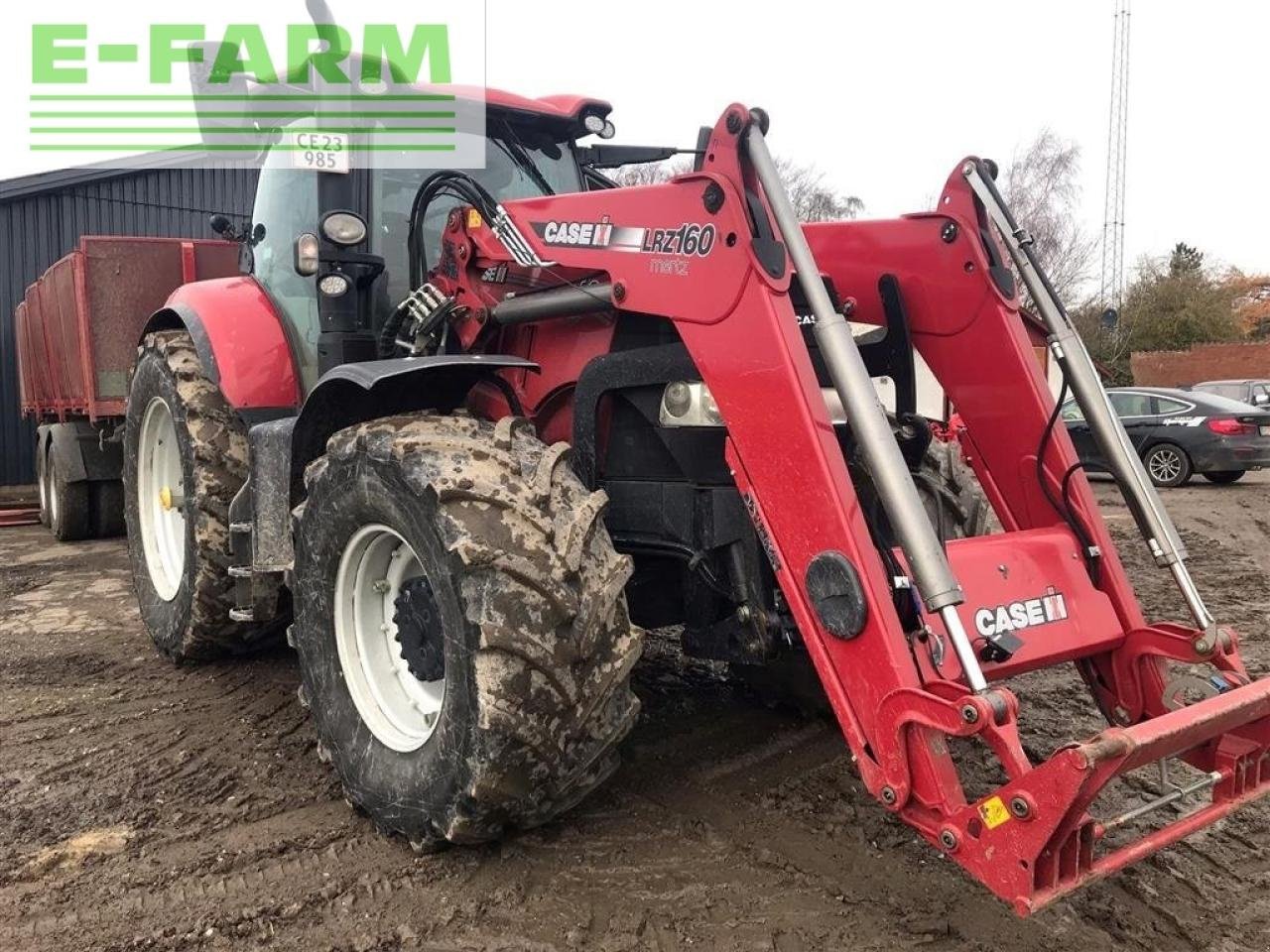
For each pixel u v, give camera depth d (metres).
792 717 3.65
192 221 13.51
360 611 2.89
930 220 3.09
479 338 3.27
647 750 3.36
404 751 2.65
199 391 4.00
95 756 3.44
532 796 2.40
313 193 3.82
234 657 4.56
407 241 3.71
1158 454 12.61
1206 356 31.62
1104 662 2.76
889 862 2.60
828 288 3.16
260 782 3.18
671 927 2.31
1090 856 1.97
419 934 2.30
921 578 2.13
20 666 4.55
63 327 8.26
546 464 2.47
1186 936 2.28
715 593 2.87
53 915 2.42
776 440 2.35
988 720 1.94
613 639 2.41
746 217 2.40
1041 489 2.90
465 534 2.29
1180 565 2.64
